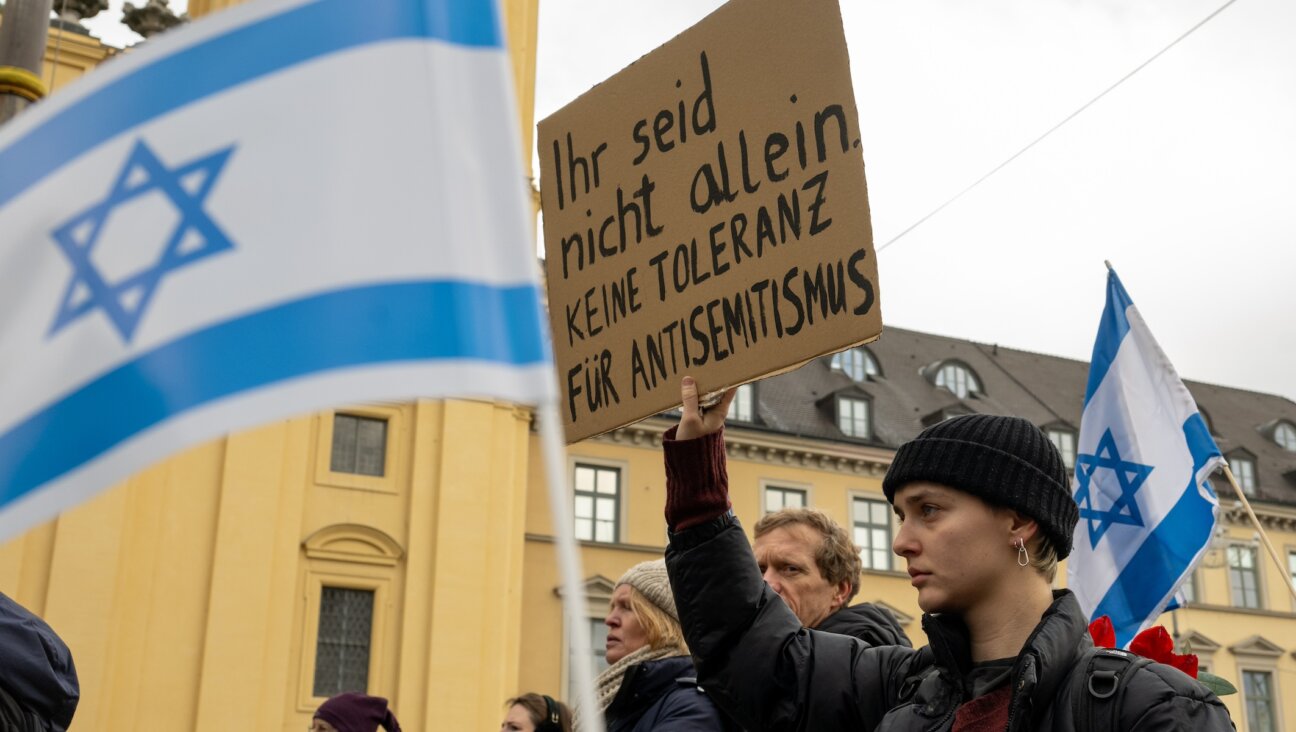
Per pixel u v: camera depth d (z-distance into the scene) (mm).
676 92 2680
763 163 2502
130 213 1633
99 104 1709
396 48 1612
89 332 1586
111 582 17578
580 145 2832
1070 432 33594
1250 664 30578
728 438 27500
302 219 1556
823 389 30797
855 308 2303
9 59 3312
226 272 1553
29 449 1557
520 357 1452
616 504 25953
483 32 1626
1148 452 5520
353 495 19734
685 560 2445
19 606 3014
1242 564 31750
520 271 1504
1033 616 2006
